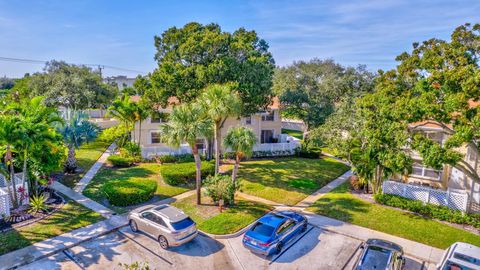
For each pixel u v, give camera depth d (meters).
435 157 14.27
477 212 18.27
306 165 29.12
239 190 20.94
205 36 26.66
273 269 12.12
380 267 10.93
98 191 19.86
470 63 14.05
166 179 21.53
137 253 12.93
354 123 21.30
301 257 13.02
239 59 27.11
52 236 13.84
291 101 38.00
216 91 18.61
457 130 13.46
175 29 29.48
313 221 16.48
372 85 37.66
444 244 14.10
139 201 18.00
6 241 13.19
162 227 13.31
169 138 16.52
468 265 10.84
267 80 26.66
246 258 12.88
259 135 36.31
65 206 17.22
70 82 47.56
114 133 34.88
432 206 17.12
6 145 15.88
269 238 12.85
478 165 18.88
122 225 15.16
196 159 17.69
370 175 20.11
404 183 20.75
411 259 13.00
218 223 15.77
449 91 13.87
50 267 11.68
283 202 19.27
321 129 25.84
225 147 18.50
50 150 18.16
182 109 16.94
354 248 13.81
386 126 17.00
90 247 13.23
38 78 49.97
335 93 38.78
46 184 19.16
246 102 26.89
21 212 15.87
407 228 15.65
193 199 19.20
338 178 25.61
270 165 28.55
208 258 12.79
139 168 25.81
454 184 20.05
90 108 53.66
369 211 17.78
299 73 41.81
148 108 29.31
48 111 17.83
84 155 29.42
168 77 25.58
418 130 19.89
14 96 28.86
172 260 12.55
